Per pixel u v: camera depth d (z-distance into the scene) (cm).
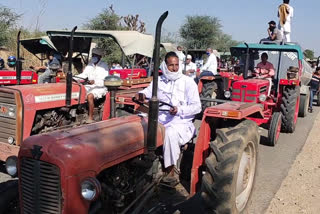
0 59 1045
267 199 437
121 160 288
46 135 271
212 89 833
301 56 789
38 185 254
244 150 362
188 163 391
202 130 361
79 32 690
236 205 350
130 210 319
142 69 927
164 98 394
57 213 250
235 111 350
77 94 585
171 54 388
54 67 740
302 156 623
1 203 294
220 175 315
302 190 469
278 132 699
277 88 786
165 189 371
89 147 264
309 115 1079
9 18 1530
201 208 352
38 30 1599
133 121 336
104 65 705
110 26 1709
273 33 930
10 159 284
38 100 520
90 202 259
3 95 504
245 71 782
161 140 346
